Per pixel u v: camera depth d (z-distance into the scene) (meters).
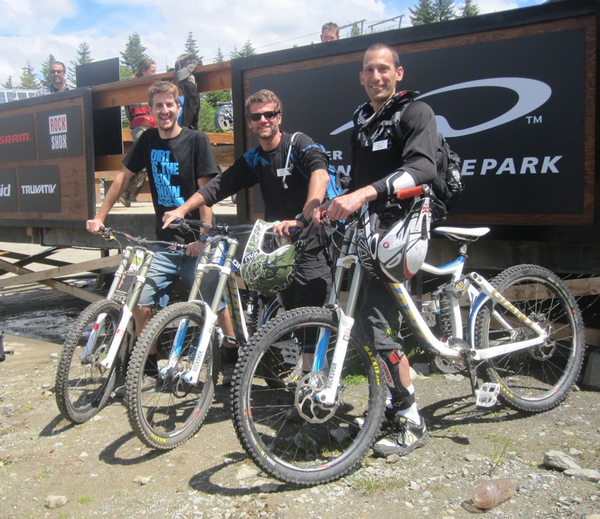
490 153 3.86
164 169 3.90
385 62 2.79
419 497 2.51
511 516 2.33
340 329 2.71
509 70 3.74
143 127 6.88
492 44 3.78
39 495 2.71
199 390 3.47
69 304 7.86
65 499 2.63
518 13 3.66
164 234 3.95
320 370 2.76
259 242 2.96
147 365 3.80
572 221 3.64
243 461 2.94
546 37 3.61
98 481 2.81
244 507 2.52
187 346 3.28
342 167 4.41
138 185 7.33
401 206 2.78
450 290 3.07
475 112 3.88
